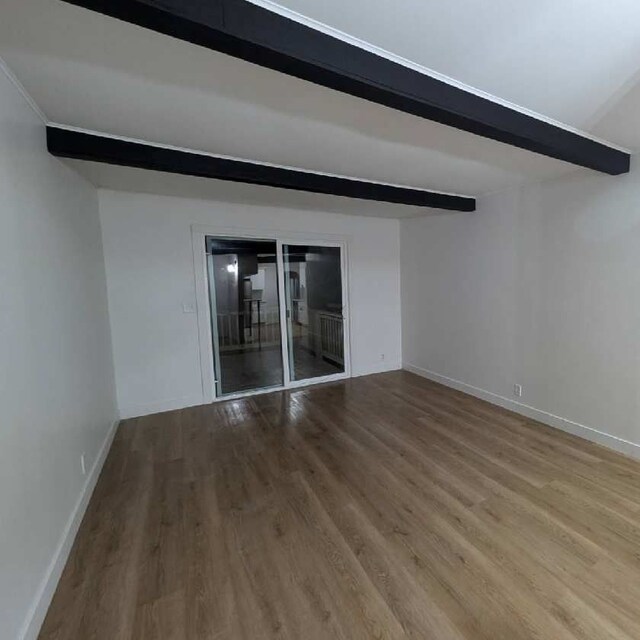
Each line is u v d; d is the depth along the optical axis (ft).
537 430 10.85
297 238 15.02
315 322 15.92
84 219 9.46
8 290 4.77
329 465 9.10
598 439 9.86
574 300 10.21
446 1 3.87
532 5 3.93
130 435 11.05
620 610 5.01
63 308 7.16
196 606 5.22
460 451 9.66
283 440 10.57
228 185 10.77
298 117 6.53
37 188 6.15
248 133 7.21
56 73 5.10
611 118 6.68
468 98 5.65
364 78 4.63
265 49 3.99
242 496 7.87
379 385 15.55
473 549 6.19
